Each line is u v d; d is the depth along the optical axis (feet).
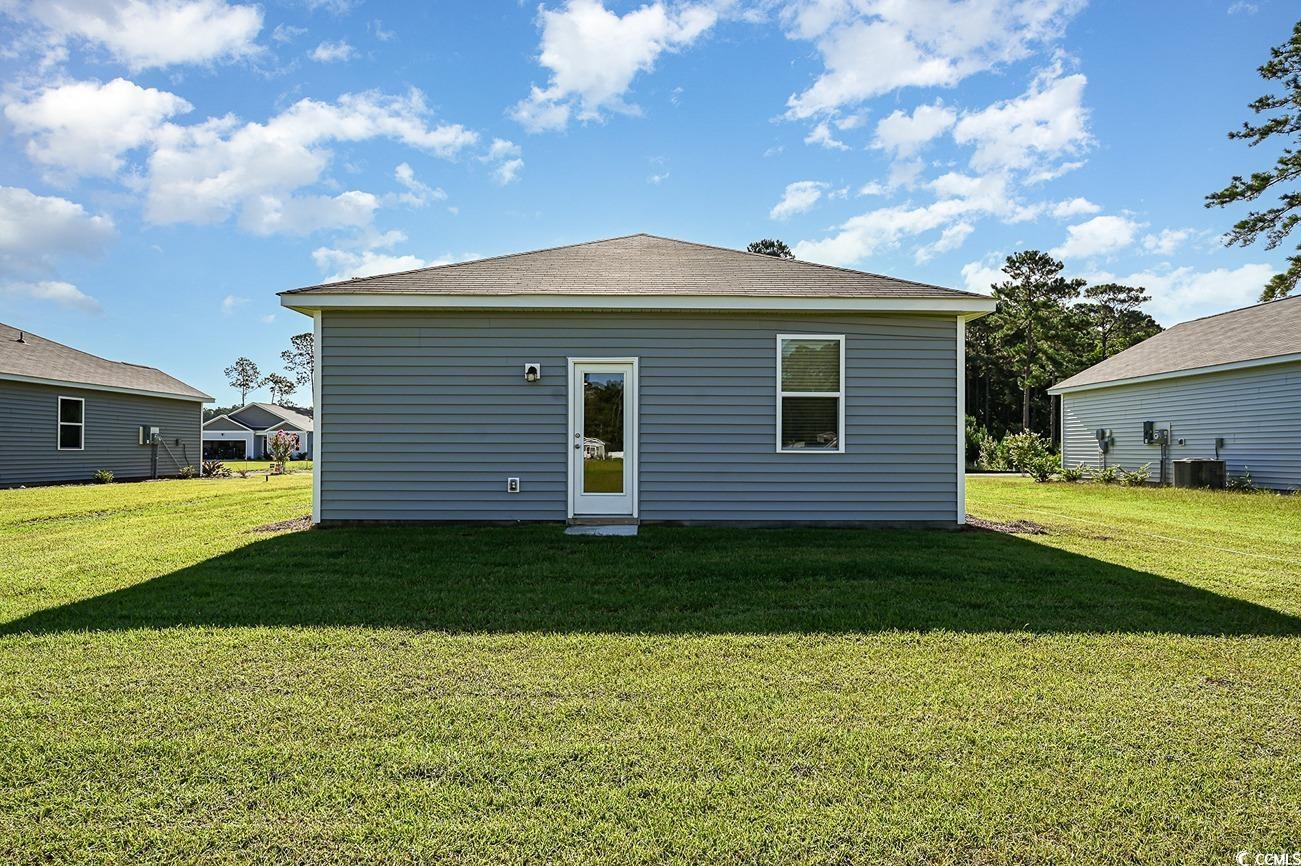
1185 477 48.39
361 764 8.33
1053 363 108.37
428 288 26.61
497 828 7.11
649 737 9.09
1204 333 57.98
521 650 12.42
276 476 69.56
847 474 27.58
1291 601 16.08
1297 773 8.29
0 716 9.57
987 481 60.75
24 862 6.52
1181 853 6.80
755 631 13.66
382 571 18.76
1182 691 10.75
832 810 7.45
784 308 26.50
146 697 10.23
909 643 12.98
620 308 26.73
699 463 27.45
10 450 50.21
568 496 27.32
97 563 19.79
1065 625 14.14
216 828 7.09
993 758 8.58
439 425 27.17
